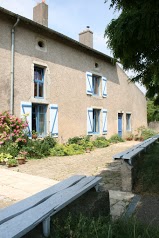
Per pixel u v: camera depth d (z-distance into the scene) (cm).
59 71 1155
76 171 672
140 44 321
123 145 1375
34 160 835
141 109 2102
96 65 1466
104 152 1081
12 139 884
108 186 521
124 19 305
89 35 1533
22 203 217
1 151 802
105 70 1542
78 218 242
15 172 612
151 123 2292
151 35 292
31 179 529
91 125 1372
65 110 1185
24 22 957
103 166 745
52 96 1108
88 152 1070
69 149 1007
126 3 333
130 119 1889
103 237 220
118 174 629
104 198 312
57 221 217
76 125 1257
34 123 1044
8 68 915
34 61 1022
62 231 214
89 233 218
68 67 1215
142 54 352
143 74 418
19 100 952
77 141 1164
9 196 404
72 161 834
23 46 979
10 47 926
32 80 1011
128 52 335
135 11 311
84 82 1334
